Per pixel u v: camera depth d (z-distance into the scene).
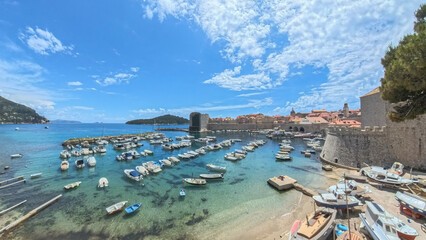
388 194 17.84
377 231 10.90
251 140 77.12
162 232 14.22
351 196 16.06
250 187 23.09
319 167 32.00
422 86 10.01
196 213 16.94
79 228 14.52
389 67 12.12
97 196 20.22
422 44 9.38
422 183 17.98
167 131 139.00
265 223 15.41
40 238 13.36
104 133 108.69
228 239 13.53
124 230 14.38
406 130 24.05
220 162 37.12
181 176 27.55
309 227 11.77
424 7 12.41
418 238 11.09
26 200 18.95
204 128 135.50
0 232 13.67
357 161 27.78
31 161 36.38
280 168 32.06
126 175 27.33
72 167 32.16
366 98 38.66
